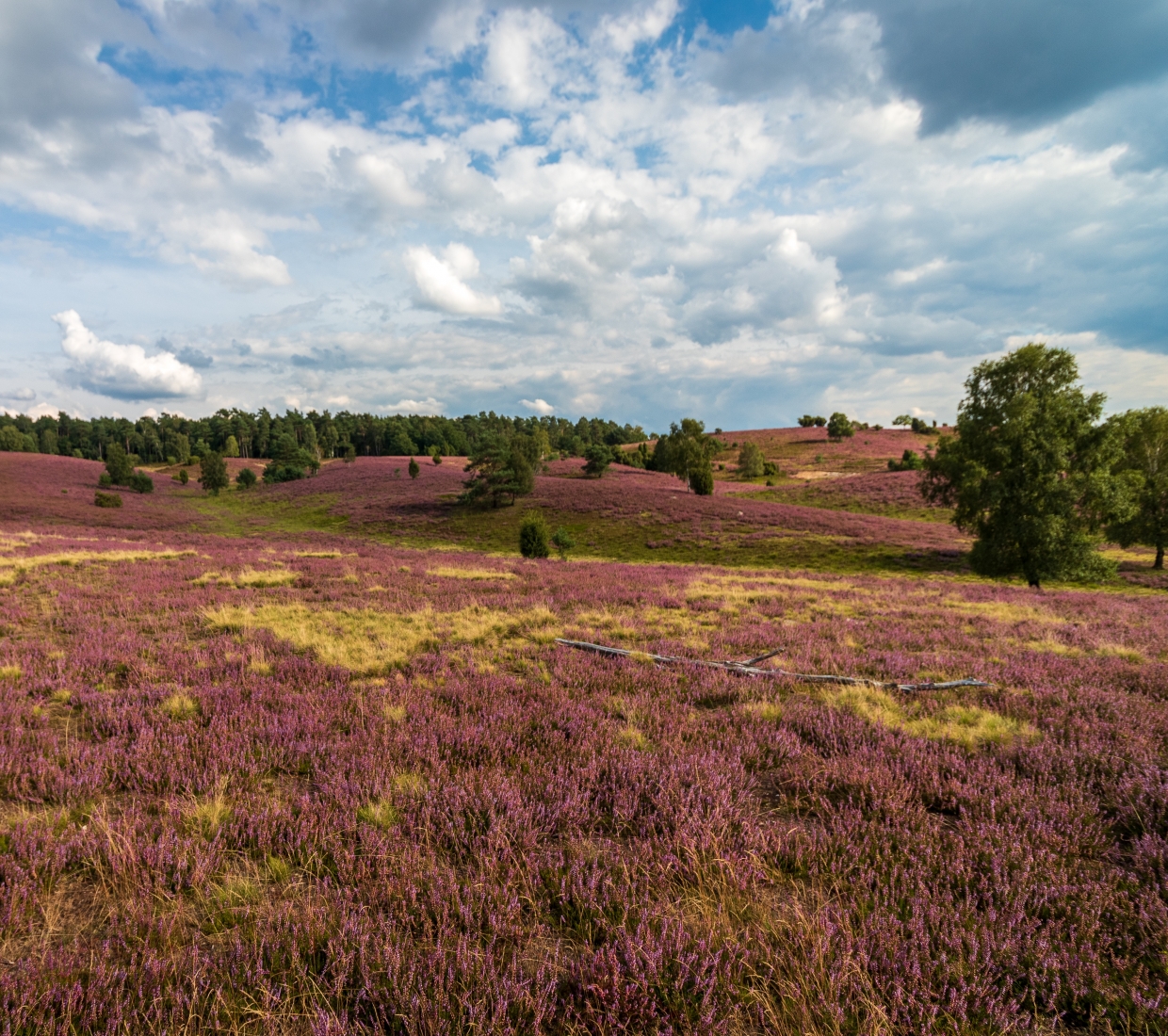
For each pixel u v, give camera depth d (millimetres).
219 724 5625
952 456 32906
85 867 3346
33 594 13258
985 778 4719
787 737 5660
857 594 18656
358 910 2930
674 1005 2436
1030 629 12656
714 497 63781
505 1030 2225
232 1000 2400
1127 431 28375
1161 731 6004
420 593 15828
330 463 115000
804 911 3129
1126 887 3365
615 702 6805
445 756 5059
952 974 2625
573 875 3287
